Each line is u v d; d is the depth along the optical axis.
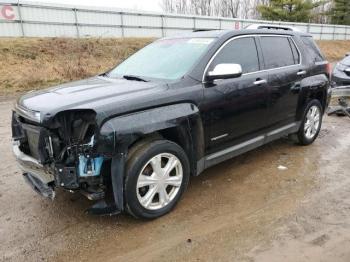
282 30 5.42
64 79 14.63
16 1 19.16
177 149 3.60
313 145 5.95
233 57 4.36
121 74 4.48
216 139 4.12
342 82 9.43
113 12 23.08
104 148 3.07
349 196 4.06
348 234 3.29
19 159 3.56
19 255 3.06
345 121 7.67
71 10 21.28
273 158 5.30
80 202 3.95
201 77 3.92
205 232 3.36
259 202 3.93
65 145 3.19
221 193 4.15
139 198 3.40
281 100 4.99
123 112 3.20
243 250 3.07
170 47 4.58
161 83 3.77
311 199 3.98
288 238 3.23
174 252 3.07
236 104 4.24
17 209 3.82
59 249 3.14
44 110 3.15
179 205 3.87
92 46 19.36
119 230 3.42
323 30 38.03
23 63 15.43
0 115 8.45
